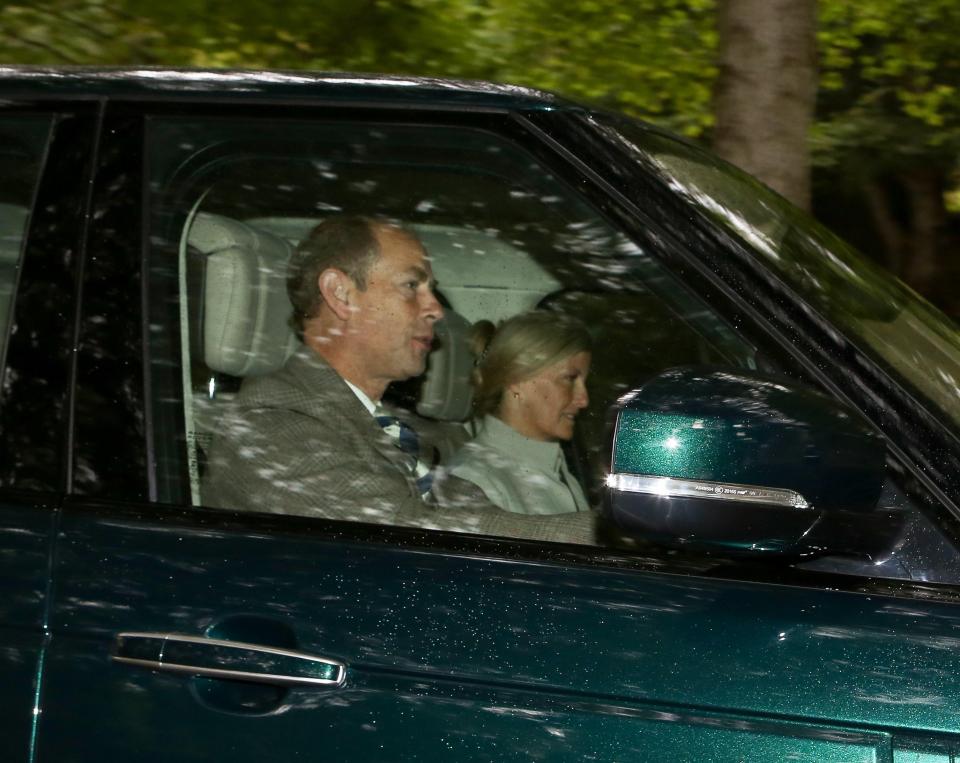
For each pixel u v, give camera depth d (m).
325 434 4.50
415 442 4.52
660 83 14.97
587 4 14.13
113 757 4.02
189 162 4.59
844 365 4.08
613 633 3.86
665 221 4.33
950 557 3.88
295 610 4.02
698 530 3.64
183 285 4.53
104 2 13.93
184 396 4.46
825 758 3.65
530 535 4.21
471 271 4.51
